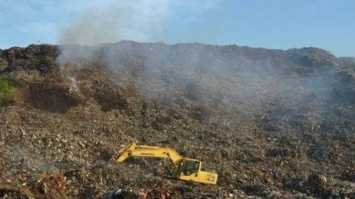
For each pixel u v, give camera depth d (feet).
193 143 133.49
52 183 74.28
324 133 149.79
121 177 84.99
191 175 90.89
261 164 118.42
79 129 126.21
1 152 89.66
